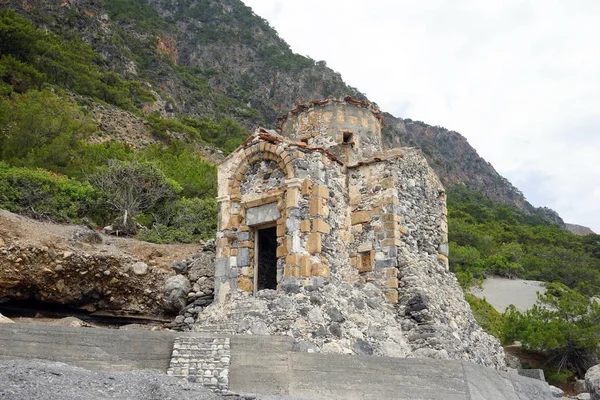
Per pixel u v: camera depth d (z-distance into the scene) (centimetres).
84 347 1048
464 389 1177
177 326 1700
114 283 1814
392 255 1605
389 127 15538
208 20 15725
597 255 7375
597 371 1878
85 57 8238
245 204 1675
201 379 1040
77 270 1780
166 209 2830
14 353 1004
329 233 1596
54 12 9094
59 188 2598
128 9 12694
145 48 10988
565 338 2497
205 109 10638
